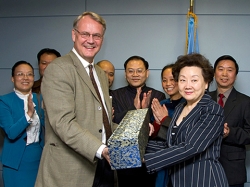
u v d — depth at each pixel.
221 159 2.30
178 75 1.68
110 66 2.83
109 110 1.86
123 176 2.45
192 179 1.54
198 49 2.93
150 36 3.13
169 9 3.10
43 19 3.21
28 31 3.23
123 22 3.14
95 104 1.67
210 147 1.57
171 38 3.11
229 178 2.28
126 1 3.13
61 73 1.57
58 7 3.19
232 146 2.31
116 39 3.16
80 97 1.61
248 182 3.02
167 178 1.82
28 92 2.47
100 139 1.65
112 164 1.39
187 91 1.59
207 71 1.59
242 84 3.06
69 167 1.61
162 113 2.00
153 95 2.69
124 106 2.65
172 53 3.11
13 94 2.43
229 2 3.05
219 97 2.54
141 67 2.69
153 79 3.14
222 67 2.47
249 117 2.35
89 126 1.62
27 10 3.22
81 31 1.67
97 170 1.78
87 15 1.70
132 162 1.38
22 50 3.24
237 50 3.05
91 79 1.74
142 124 1.60
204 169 1.54
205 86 1.65
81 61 1.72
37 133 2.36
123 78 3.17
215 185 1.51
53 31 3.21
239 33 3.05
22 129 2.21
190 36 2.89
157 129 1.99
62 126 1.51
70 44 3.19
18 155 2.30
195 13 3.08
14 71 2.43
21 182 2.30
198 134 1.50
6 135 2.38
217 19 3.06
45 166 1.66
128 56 3.15
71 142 1.50
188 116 1.57
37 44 3.22
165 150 1.52
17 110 2.35
